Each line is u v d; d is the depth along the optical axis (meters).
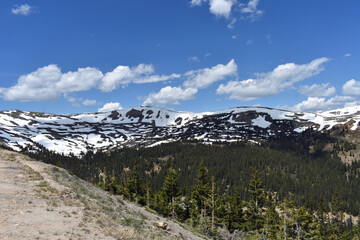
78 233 12.33
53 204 16.45
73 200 19.09
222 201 66.19
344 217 92.69
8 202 14.67
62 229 12.35
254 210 65.69
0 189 16.92
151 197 71.75
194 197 63.62
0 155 28.86
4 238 9.75
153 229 21.17
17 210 13.79
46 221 13.07
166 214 60.34
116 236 13.72
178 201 62.59
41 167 28.20
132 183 70.81
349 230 81.81
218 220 57.97
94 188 31.50
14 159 28.45
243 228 57.91
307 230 56.44
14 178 20.83
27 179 21.58
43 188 19.61
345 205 105.00
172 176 63.19
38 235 10.86
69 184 24.98
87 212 16.86
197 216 56.47
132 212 26.05
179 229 31.83
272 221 57.69
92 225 14.38
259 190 67.62
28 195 17.05
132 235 14.84
